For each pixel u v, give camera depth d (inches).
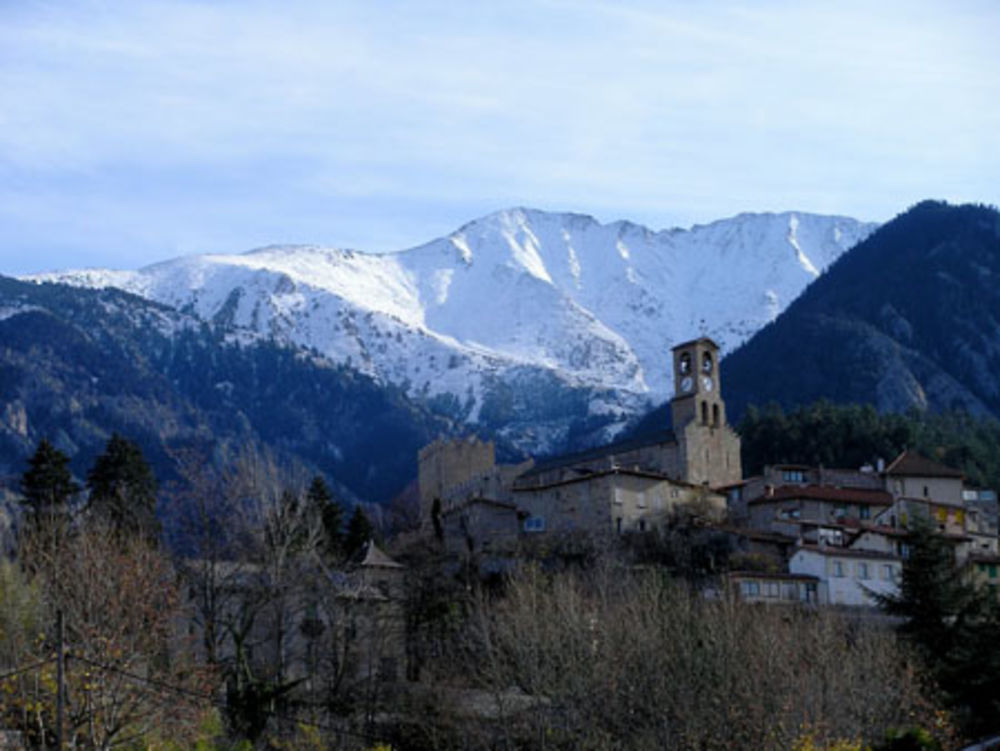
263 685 3695.9
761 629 4089.6
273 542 4229.8
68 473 5526.6
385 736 3878.0
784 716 3553.2
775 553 6102.4
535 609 4227.4
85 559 3437.5
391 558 5634.8
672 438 7362.2
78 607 3171.8
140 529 4291.3
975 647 4335.6
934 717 3944.4
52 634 3240.7
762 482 6988.2
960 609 4603.8
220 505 4350.4
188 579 3900.1
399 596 4938.5
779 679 3737.7
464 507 6579.7
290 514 4586.6
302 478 6594.5
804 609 5137.8
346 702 4033.0
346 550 5856.3
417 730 3882.9
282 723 3740.2
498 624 4347.9
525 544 6141.7
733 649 3789.4
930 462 7372.1
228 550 4232.3
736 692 3649.1
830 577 5575.8
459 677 4279.0
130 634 3284.9
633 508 6437.0
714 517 6653.5
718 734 3548.2
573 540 6131.9
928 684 4217.5
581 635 3956.7
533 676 3799.2
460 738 3833.7
